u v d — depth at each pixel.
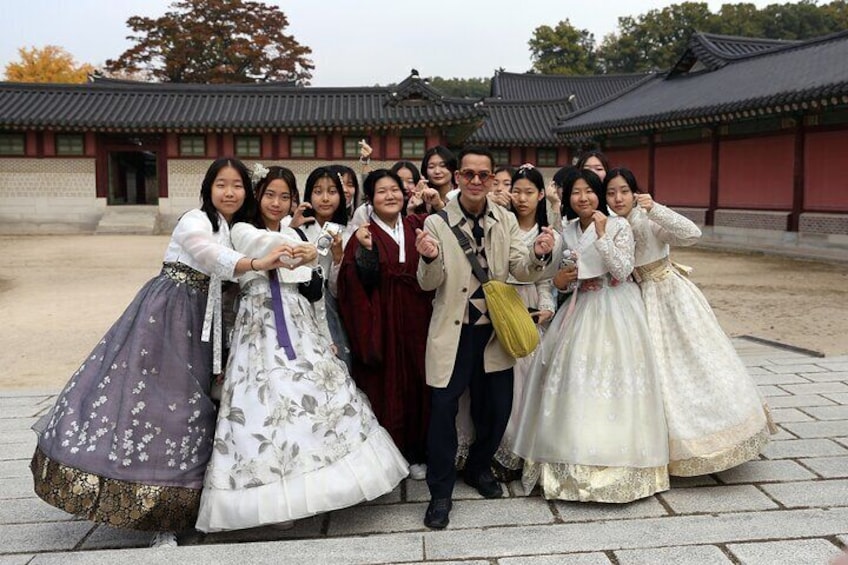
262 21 41.56
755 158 18.50
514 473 3.73
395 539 2.96
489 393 3.41
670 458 3.45
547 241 3.14
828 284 12.38
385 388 3.64
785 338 8.04
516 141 26.73
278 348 3.09
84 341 8.23
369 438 3.15
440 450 3.21
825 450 4.04
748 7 48.69
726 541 2.89
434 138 24.69
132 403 2.89
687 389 3.52
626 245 3.43
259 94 25.89
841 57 16.39
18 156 24.52
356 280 3.63
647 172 22.56
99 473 2.81
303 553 2.83
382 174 3.64
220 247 3.02
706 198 20.25
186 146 24.94
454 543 2.93
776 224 17.77
